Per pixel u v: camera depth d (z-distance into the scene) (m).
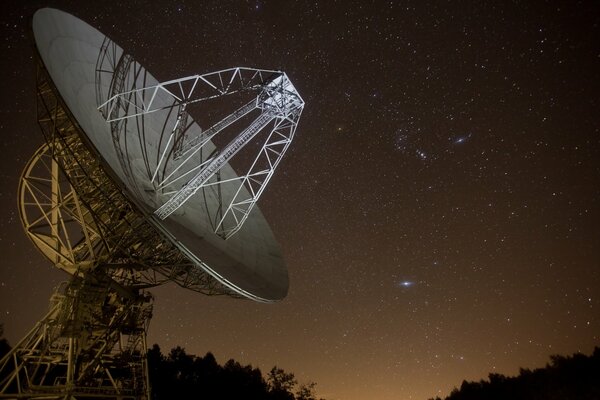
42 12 11.69
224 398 36.81
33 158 13.03
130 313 14.70
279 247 18.70
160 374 35.38
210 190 17.94
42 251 13.61
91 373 13.49
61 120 10.86
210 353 41.81
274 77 14.33
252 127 13.95
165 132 17.03
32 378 12.88
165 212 12.64
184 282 14.29
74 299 12.95
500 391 47.12
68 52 12.56
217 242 15.84
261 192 15.11
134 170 13.96
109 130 13.38
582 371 41.88
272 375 45.34
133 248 13.33
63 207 12.81
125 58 15.62
